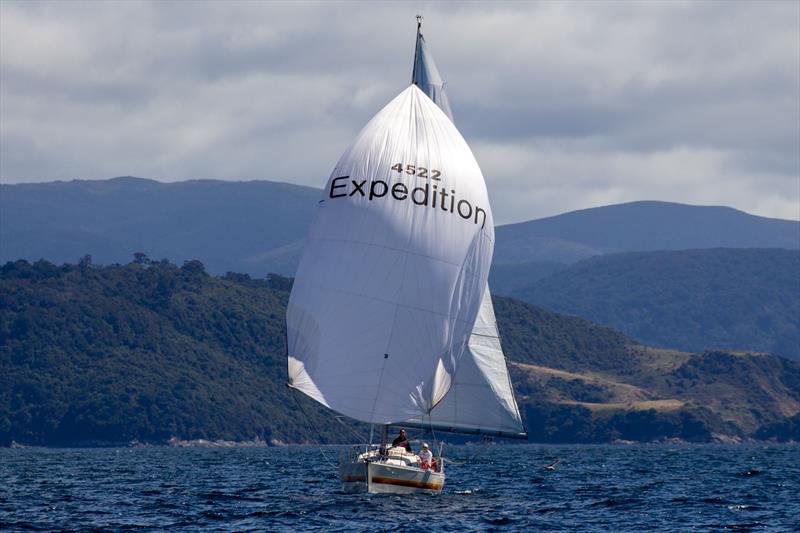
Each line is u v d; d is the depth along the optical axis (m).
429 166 193.88
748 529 189.38
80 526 187.88
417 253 192.50
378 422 191.38
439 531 178.38
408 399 192.62
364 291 191.25
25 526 187.88
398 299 191.75
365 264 191.62
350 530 178.38
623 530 186.50
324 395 190.62
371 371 191.00
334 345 191.50
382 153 193.38
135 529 183.75
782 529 189.50
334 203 193.75
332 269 192.50
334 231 193.25
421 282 192.88
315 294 193.12
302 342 193.38
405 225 191.88
